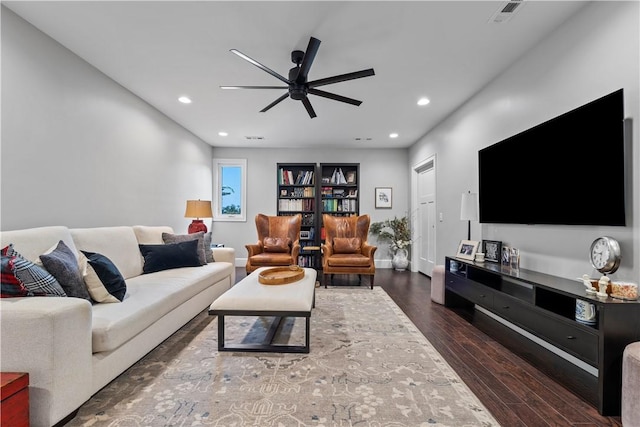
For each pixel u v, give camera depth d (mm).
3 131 1966
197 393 1621
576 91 2023
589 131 1869
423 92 3299
